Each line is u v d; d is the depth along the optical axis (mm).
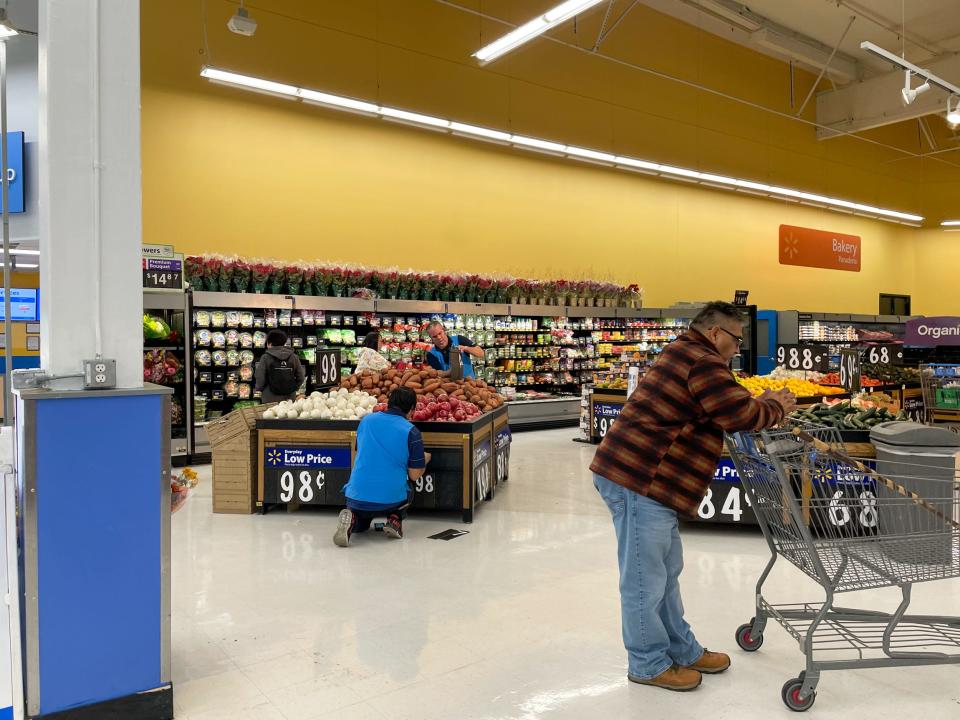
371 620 3477
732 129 16703
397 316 10148
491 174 12641
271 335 7707
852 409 5359
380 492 4816
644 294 15203
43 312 2604
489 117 12445
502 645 3182
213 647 3162
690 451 2709
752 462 2984
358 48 10922
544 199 13422
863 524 2980
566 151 11203
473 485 5477
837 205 16031
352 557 4527
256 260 8828
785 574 4203
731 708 2617
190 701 2678
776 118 17750
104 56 2551
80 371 2512
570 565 4379
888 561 2760
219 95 9781
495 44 8234
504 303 11344
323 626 3398
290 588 3939
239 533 5117
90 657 2459
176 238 9453
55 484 2400
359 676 2881
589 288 12484
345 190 10922
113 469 2498
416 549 4715
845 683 2820
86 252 2521
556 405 11492
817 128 18703
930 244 22109
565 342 11898
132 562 2527
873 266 21094
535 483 6996
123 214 2578
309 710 2609
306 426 5637
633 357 11078
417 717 2557
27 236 3268
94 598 2463
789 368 9180
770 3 14180
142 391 2535
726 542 4953
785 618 2957
